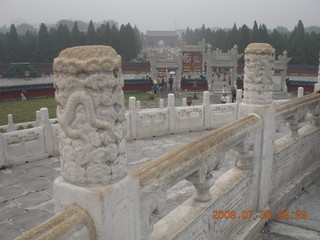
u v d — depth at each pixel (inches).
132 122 398.3
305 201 236.7
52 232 77.2
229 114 464.8
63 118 82.2
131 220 94.3
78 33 2655.0
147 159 337.1
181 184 265.7
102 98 80.7
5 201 242.7
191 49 1927.9
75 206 86.5
